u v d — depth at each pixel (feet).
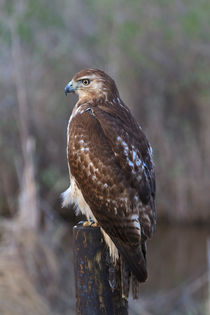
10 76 56.80
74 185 18.63
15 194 57.47
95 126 18.24
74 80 19.95
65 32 58.90
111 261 16.53
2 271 32.37
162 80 63.87
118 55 61.77
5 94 57.16
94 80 19.67
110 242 16.81
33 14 53.42
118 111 19.15
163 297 39.99
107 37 60.03
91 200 17.70
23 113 53.62
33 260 34.94
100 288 16.31
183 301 39.27
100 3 59.47
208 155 62.03
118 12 60.29
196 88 63.57
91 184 17.71
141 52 62.49
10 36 52.11
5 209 58.08
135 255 16.31
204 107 63.10
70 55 60.90
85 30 60.29
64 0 59.72
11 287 31.81
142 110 63.57
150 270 46.70
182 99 63.98
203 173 61.77
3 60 56.80
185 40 62.54
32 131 59.26
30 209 37.24
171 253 51.11
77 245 16.49
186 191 61.52
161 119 63.31
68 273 37.70
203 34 61.46
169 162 61.87
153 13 61.41
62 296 35.55
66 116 61.57
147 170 17.79
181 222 61.36
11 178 57.41
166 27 61.11
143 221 16.87
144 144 18.37
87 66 61.11
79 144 18.17
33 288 32.58
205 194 61.36
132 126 18.79
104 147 17.78
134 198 17.06
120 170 17.39
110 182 17.35
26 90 57.47
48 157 60.29
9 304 30.99
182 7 61.11
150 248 53.01
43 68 60.08
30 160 38.29
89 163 17.81
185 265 47.44
